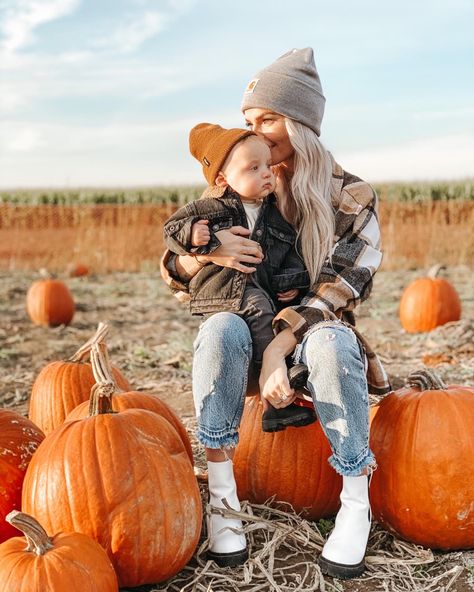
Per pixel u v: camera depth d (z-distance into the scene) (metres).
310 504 3.51
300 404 3.16
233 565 3.04
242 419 3.61
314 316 3.09
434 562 3.20
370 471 3.01
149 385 6.49
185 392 6.20
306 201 3.29
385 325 9.68
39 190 35.47
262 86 3.36
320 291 3.19
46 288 10.26
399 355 7.77
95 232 21.17
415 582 3.01
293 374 2.94
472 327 8.39
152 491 2.82
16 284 15.44
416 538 3.28
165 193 32.81
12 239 24.30
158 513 2.81
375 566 3.11
